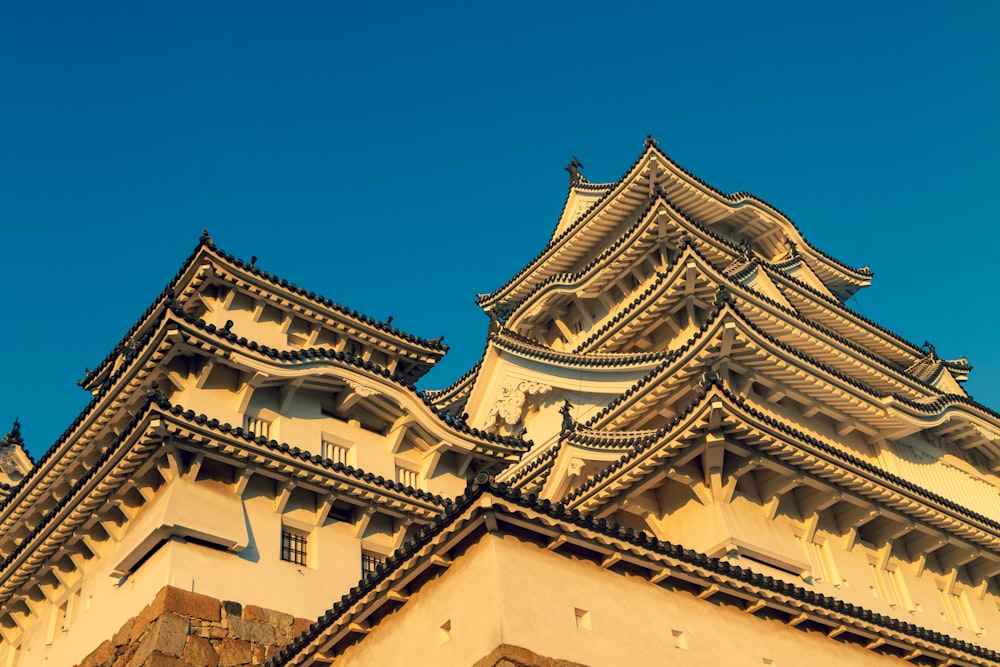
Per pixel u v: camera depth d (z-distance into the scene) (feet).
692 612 57.72
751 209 151.43
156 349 78.23
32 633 84.89
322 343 101.40
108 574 75.77
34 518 94.27
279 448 75.00
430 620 52.06
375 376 88.12
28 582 84.07
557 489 93.40
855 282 164.96
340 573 77.30
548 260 152.46
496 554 49.83
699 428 77.25
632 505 82.84
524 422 119.03
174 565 68.54
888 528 93.40
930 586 97.09
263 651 68.64
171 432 69.92
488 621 47.67
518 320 144.36
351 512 81.76
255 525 74.79
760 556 80.23
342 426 87.76
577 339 139.85
